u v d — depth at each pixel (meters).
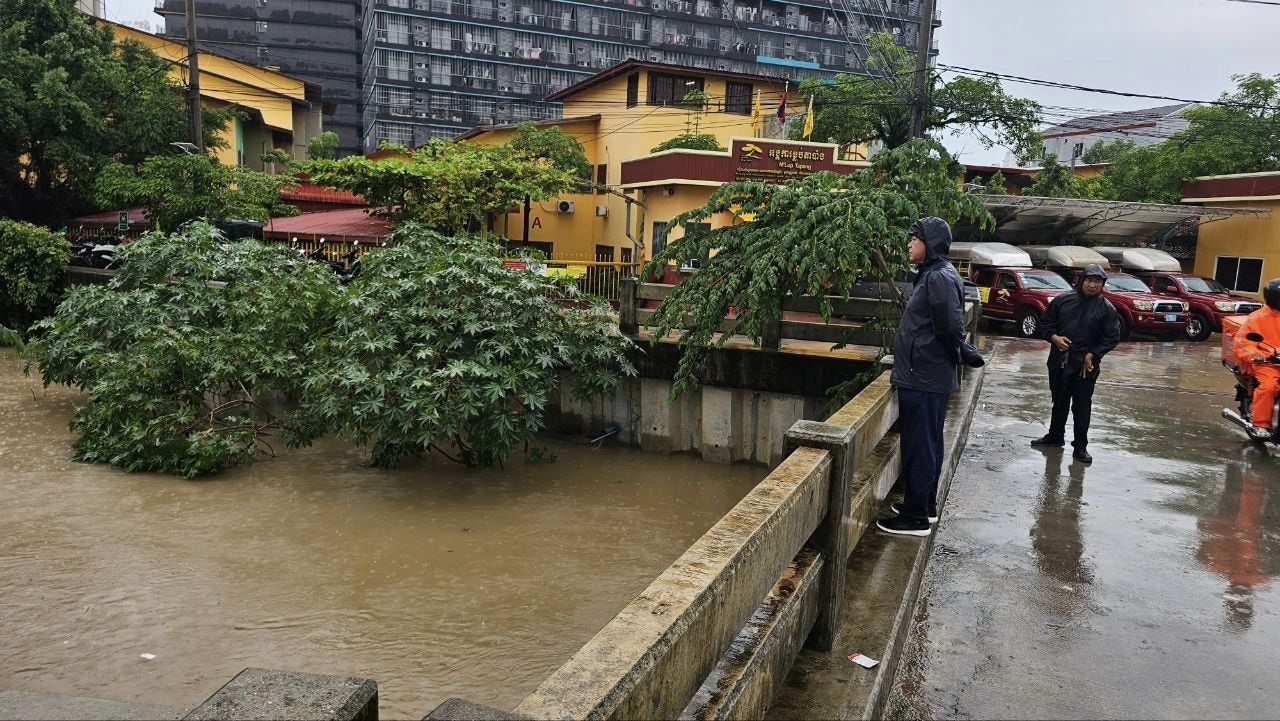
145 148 24.06
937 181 8.23
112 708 3.21
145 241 12.38
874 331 9.81
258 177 22.98
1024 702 3.18
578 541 8.08
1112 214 24.72
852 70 82.75
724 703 2.17
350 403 9.60
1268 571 4.52
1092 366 6.67
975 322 10.59
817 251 7.48
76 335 11.64
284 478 9.98
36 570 7.01
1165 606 4.05
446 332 10.12
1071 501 5.68
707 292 8.46
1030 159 30.67
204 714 1.22
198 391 10.91
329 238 19.98
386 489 9.63
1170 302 18.73
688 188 22.45
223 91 33.12
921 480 4.36
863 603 3.54
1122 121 55.00
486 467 10.55
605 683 1.49
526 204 27.02
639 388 11.50
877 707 2.85
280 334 11.36
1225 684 3.34
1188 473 6.48
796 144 22.38
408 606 6.52
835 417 3.63
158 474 9.96
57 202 25.30
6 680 5.28
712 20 80.56
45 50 23.28
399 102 75.81
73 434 11.62
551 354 10.48
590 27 79.06
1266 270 23.27
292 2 85.50
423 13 75.38
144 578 6.91
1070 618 3.90
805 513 2.81
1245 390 8.07
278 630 6.05
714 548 2.18
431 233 11.52
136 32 31.94
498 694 5.27
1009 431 7.82
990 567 4.49
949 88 29.25
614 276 17.73
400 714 4.99
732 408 10.83
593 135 32.97
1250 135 27.83
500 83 78.12
